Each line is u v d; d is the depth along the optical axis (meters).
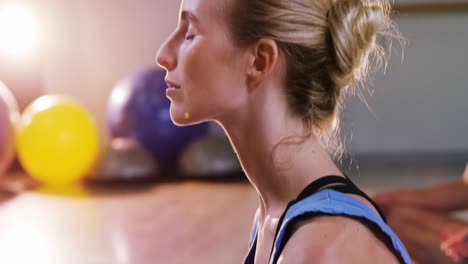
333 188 0.85
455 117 6.08
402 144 6.09
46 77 5.98
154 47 6.05
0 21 5.84
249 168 0.93
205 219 3.73
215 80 0.88
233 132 0.92
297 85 0.89
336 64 0.90
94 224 3.68
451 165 5.57
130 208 4.09
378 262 0.76
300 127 0.91
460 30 6.00
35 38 5.89
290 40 0.87
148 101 5.25
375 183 4.75
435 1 5.92
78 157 4.87
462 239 2.17
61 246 3.22
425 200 2.52
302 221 0.79
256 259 0.94
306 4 0.88
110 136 5.45
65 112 4.91
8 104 4.75
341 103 1.01
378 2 0.95
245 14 0.87
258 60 0.88
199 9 0.88
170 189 4.74
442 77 6.04
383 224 0.80
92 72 6.05
